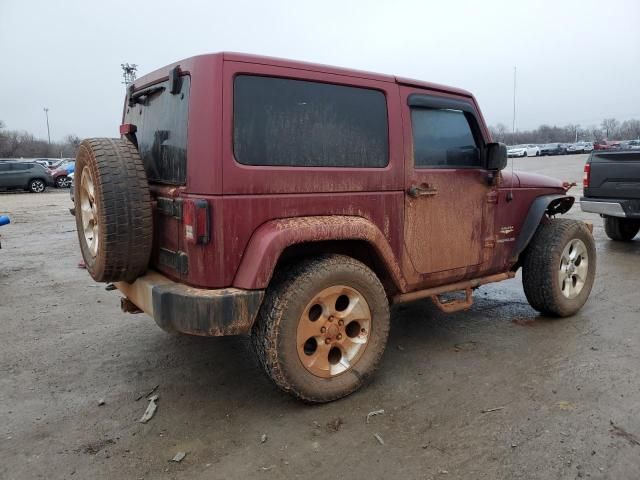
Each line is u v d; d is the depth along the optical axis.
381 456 2.71
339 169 3.22
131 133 3.43
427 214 3.71
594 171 8.12
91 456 2.75
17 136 85.06
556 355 3.96
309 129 3.11
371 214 3.39
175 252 3.06
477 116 4.06
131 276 3.20
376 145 3.42
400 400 3.30
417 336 4.44
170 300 2.89
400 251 3.59
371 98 3.40
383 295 3.38
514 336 4.40
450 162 3.89
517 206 4.39
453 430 2.94
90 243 3.44
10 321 4.98
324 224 3.05
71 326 4.82
